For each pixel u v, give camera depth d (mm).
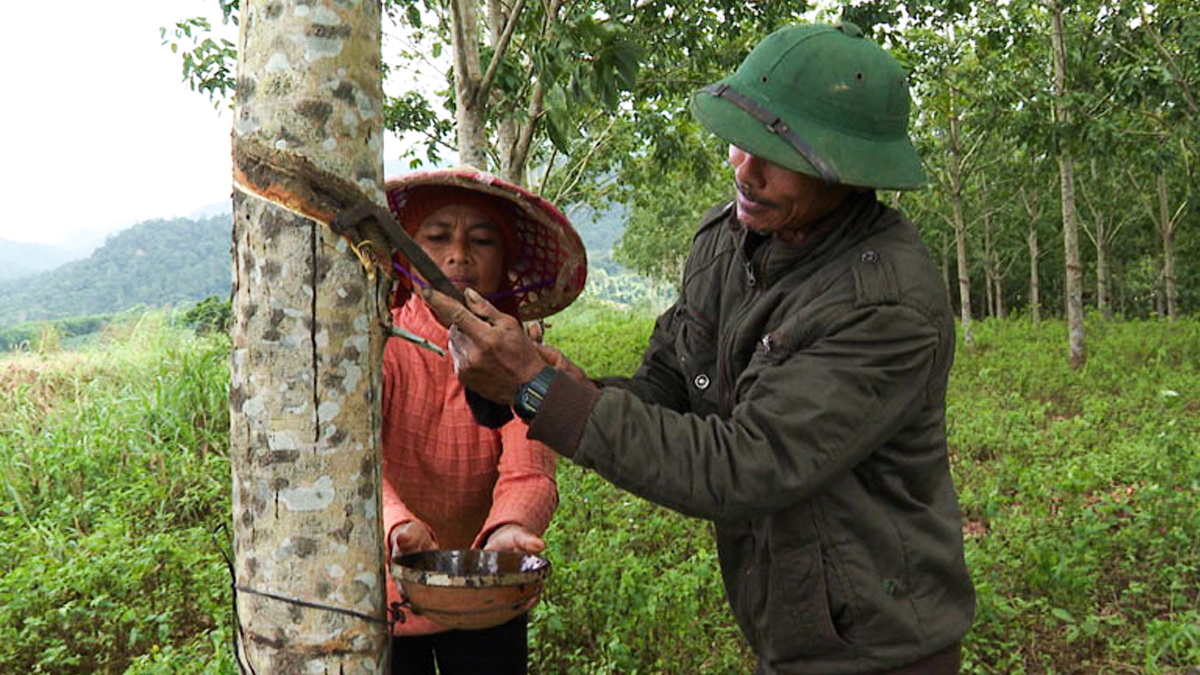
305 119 1518
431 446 2342
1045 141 12531
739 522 2006
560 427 1646
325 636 1586
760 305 1936
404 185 2201
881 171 1764
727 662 4230
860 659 1895
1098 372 14281
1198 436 8617
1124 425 9867
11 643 4824
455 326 1662
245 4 1562
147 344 11094
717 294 2164
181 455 8117
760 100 1800
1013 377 14234
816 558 1883
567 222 2285
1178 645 4516
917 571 1898
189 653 4578
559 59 5051
